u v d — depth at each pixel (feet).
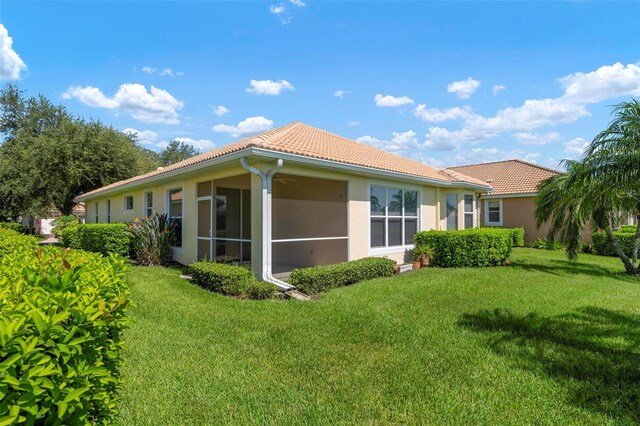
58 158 78.74
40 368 4.75
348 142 46.50
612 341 15.65
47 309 5.81
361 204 34.96
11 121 102.89
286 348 14.80
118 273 9.89
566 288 26.58
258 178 27.50
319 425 9.70
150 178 39.78
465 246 37.83
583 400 10.90
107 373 6.12
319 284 24.95
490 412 10.29
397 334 16.43
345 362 13.55
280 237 41.39
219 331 16.75
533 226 64.75
